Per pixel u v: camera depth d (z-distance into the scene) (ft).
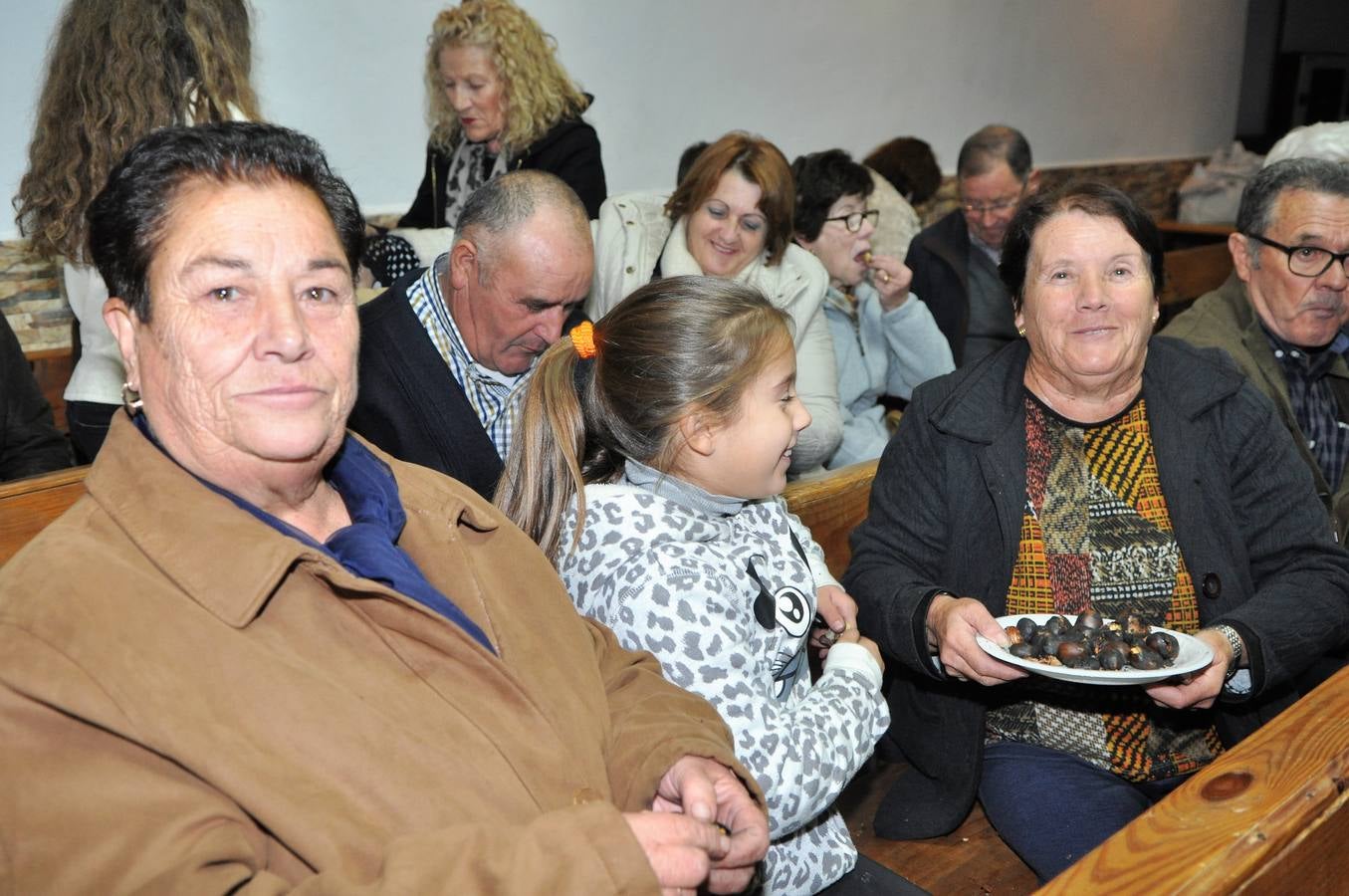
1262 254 7.70
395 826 3.15
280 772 3.03
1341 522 7.63
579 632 4.16
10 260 11.42
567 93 11.14
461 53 10.63
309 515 3.88
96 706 2.88
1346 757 4.14
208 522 3.28
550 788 3.49
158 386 3.42
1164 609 5.95
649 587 4.38
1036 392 6.20
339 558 3.66
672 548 4.51
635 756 3.80
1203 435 6.02
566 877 2.96
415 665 3.49
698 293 4.78
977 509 6.14
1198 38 26.78
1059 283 5.81
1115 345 5.74
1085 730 5.98
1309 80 27.71
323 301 3.56
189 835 2.86
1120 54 24.79
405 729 3.29
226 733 3.01
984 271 12.92
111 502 3.33
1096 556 5.97
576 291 6.45
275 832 2.99
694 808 3.52
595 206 11.21
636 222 9.79
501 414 6.83
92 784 2.87
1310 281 7.49
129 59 6.90
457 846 2.97
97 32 6.90
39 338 11.86
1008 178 12.33
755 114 17.97
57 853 2.81
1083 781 5.78
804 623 4.86
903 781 6.37
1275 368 7.76
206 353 3.32
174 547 3.22
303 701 3.15
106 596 3.06
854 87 19.44
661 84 16.55
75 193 7.07
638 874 3.01
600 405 4.93
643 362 4.73
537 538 4.88
